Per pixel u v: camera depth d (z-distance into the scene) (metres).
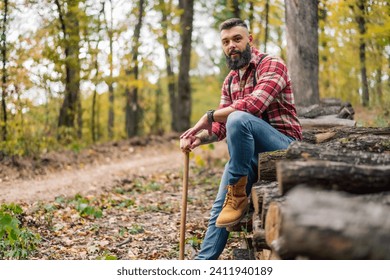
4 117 9.98
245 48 4.08
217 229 4.00
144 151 12.59
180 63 16.03
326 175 2.71
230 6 14.05
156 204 7.08
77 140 13.06
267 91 3.93
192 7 15.89
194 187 8.52
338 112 7.74
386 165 2.95
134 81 13.64
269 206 3.00
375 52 10.55
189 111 16.17
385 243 2.34
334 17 10.62
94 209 6.36
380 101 9.84
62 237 5.59
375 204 2.56
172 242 5.29
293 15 8.19
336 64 14.02
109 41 12.57
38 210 6.60
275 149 3.89
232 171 3.79
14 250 4.80
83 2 11.73
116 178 9.38
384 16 8.46
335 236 2.36
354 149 3.73
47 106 12.12
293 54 8.19
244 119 3.74
